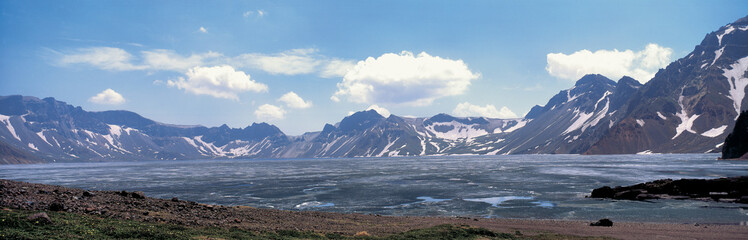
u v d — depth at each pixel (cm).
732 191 5259
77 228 1911
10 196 2791
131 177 13188
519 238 2753
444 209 5100
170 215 2939
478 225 3519
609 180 8919
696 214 4253
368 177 11600
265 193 7294
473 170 14800
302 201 6084
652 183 6106
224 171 17525
